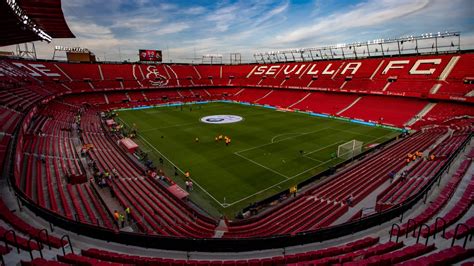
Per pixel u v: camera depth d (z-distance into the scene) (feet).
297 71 287.28
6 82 168.55
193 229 57.31
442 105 170.50
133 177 86.94
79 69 265.54
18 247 33.73
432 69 195.83
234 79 333.01
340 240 44.04
